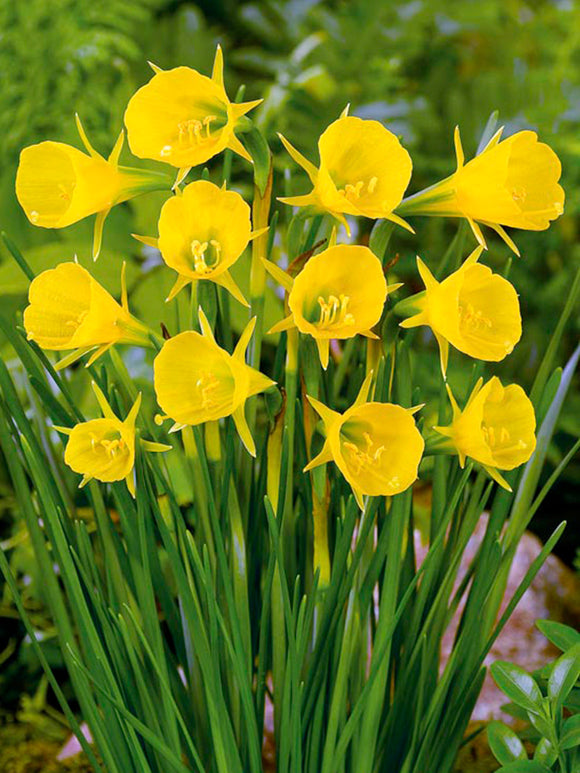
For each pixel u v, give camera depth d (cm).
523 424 44
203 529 49
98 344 44
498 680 53
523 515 52
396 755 53
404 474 41
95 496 50
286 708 48
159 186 43
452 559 50
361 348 53
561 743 52
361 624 50
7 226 102
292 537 51
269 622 53
